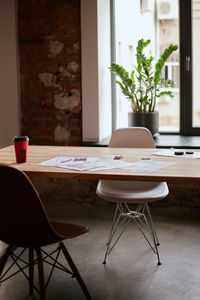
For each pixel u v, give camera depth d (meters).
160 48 5.27
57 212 4.55
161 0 5.19
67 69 4.79
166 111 5.29
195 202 4.55
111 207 4.69
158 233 3.94
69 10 4.71
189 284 3.00
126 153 3.38
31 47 4.84
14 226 2.37
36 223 2.32
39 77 4.87
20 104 4.95
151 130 4.94
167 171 2.72
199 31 5.11
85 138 4.82
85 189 4.80
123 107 5.38
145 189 3.56
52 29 4.77
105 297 2.84
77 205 4.77
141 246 3.66
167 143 4.64
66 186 4.84
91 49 4.68
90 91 4.75
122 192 3.43
